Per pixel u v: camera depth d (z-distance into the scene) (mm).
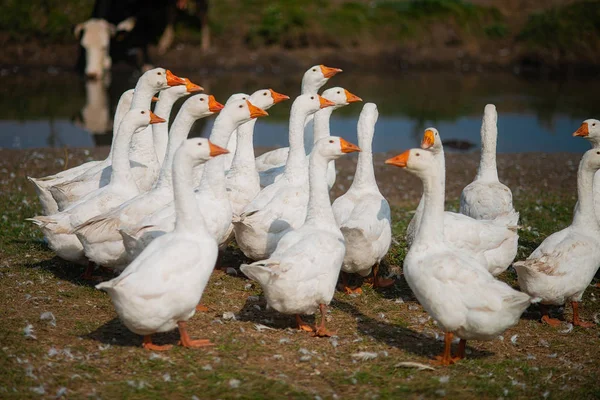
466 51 50875
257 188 14250
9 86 40344
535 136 30438
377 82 44219
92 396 8742
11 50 46500
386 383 9445
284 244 11008
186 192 10250
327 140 11477
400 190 21984
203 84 41031
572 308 12008
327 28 49688
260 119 33594
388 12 51906
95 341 10375
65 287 12578
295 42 49125
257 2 51625
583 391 9422
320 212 11555
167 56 46906
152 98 15500
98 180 14195
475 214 14406
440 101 38188
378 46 50031
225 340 10516
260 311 11891
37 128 30031
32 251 14555
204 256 10000
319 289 10617
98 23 43562
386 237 12586
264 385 9148
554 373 10031
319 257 10578
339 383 9375
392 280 13438
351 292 12945
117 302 9406
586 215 12062
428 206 10438
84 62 45500
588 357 10648
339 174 23531
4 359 9492
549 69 49406
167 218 11594
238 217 12445
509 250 12555
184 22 49031
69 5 48406
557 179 23219
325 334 10867
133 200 12328
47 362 9570
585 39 49875
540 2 55812
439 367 10031
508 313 9641
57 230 12242
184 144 10250
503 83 44656
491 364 10219
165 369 9500
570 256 11430
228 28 49469
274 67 47438
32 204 18312
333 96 15336
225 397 8836
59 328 10766
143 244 11305
